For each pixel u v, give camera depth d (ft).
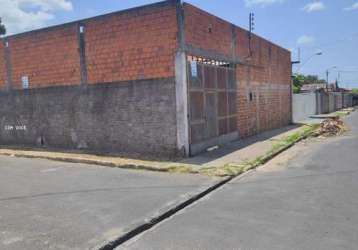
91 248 15.62
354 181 26.12
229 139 49.01
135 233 17.66
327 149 43.11
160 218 19.65
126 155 40.29
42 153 44.24
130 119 41.75
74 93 46.32
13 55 52.11
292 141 49.70
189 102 38.70
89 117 45.29
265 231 17.03
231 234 16.83
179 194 24.03
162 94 39.17
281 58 74.95
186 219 19.40
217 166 32.94
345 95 232.32
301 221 18.19
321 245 15.28
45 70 48.91
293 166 33.14
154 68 39.42
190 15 39.17
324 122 78.74
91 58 44.21
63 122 47.98
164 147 39.55
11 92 53.11
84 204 22.31
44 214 20.47
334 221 18.03
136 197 23.61
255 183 27.02
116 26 41.73
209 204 22.09
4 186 27.73
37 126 50.88
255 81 59.57
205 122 42.22
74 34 45.37
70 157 39.88
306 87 205.57
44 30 48.19
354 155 37.52
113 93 42.80
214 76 44.96
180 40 37.47
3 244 16.25
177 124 38.37
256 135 58.18
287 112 79.87
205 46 42.45
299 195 22.94
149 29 39.40
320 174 28.96
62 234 17.28
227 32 48.88
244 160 35.73
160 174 31.12
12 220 19.54
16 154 44.47
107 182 28.37
